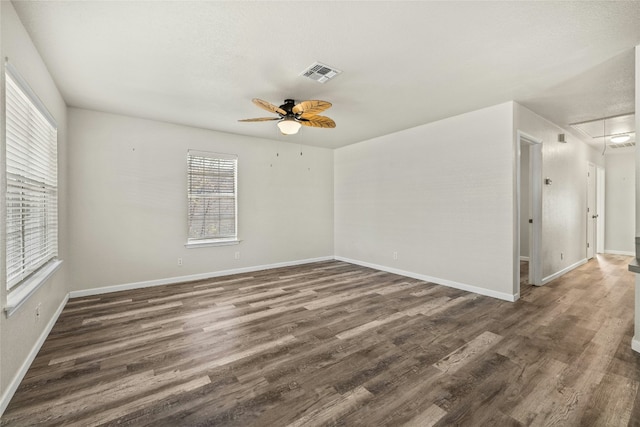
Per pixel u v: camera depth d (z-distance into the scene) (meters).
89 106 3.74
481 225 3.87
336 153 6.40
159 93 3.33
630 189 6.77
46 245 2.82
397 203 5.04
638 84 2.34
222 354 2.34
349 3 1.86
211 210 4.89
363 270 5.38
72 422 1.60
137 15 1.99
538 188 4.18
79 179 3.80
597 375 2.02
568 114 4.06
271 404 1.74
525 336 2.62
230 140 5.05
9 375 1.80
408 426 1.56
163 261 4.43
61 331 2.75
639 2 1.83
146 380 1.99
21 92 2.13
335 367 2.14
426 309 3.32
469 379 1.98
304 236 6.04
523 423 1.58
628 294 3.83
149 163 4.30
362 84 3.09
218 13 1.97
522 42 2.31
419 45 2.35
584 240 5.83
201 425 1.58
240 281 4.59
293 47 2.38
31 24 2.07
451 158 4.20
